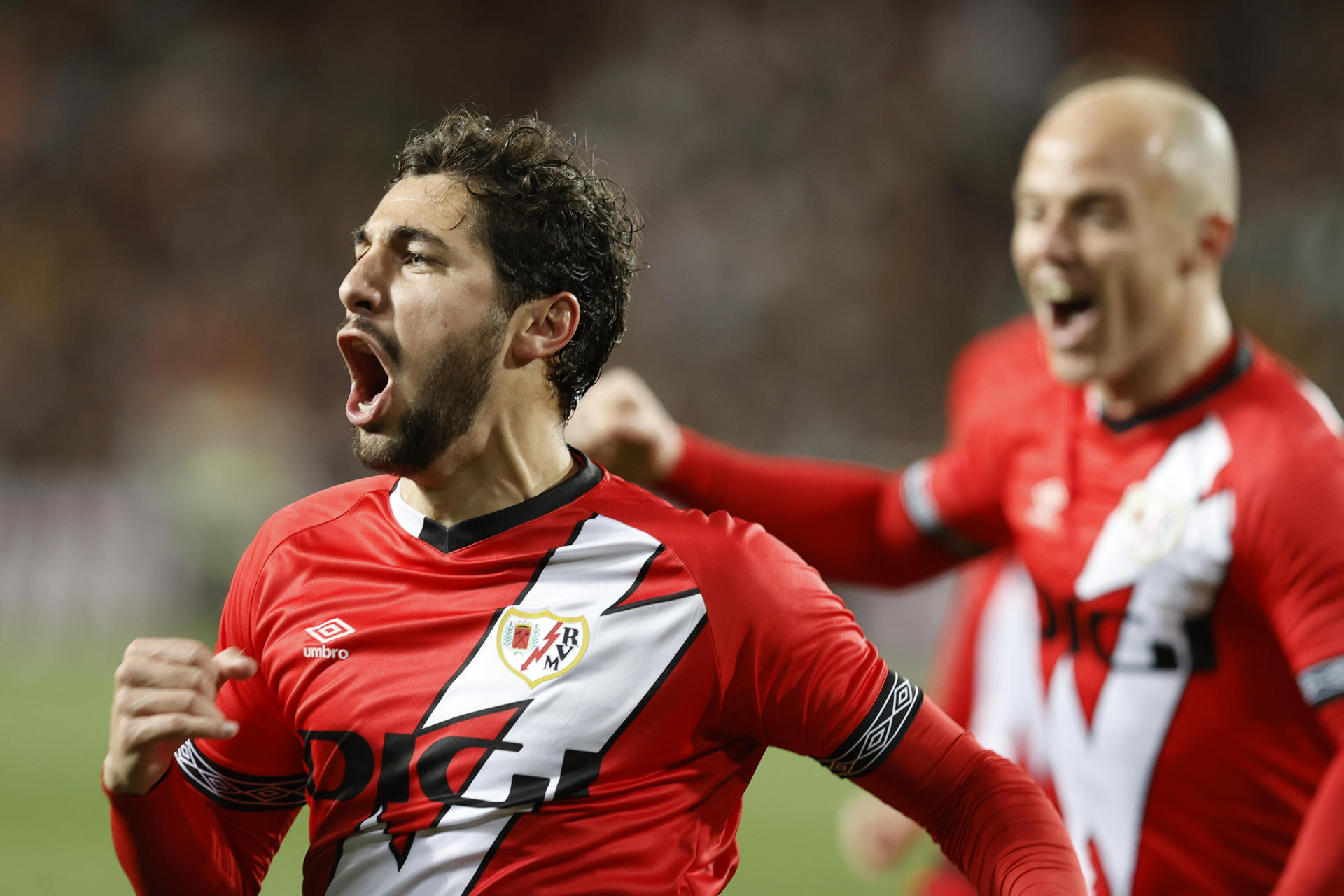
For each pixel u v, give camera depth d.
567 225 7.74
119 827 7.75
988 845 7.54
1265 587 9.99
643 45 69.88
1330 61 66.69
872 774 7.75
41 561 47.81
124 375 60.16
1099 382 10.96
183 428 56.25
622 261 8.16
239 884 8.30
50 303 60.97
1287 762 10.27
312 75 68.94
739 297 63.19
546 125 8.08
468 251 7.46
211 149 65.69
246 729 7.94
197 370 60.56
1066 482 11.35
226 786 8.12
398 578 7.60
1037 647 11.78
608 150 66.44
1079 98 11.20
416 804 7.11
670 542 7.59
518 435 7.74
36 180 64.00
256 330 62.12
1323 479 9.89
